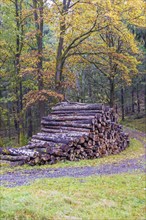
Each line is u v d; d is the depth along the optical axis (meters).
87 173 11.01
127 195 8.09
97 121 15.80
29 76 25.66
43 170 11.38
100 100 37.84
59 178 9.77
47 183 8.95
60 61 22.58
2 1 22.12
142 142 25.66
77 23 20.56
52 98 24.62
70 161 13.50
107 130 16.94
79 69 34.50
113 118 18.39
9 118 31.42
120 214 6.53
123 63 25.44
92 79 36.78
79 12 19.84
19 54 23.03
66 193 7.81
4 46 22.11
